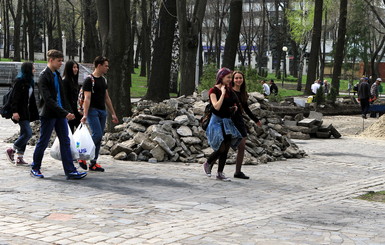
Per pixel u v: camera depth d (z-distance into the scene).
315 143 27.12
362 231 9.18
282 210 10.95
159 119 19.12
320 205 11.70
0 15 119.56
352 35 98.06
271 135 20.67
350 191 13.67
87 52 66.56
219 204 11.33
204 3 31.50
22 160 16.28
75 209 10.47
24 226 9.02
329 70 157.12
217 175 14.70
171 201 11.50
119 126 20.00
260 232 8.90
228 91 14.40
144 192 12.48
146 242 8.13
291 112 36.59
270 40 145.75
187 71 31.64
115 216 9.92
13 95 15.85
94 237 8.38
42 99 13.84
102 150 19.19
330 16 96.94
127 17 23.81
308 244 8.20
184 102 20.70
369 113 48.78
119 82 23.47
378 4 81.94
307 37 98.19
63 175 14.66
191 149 18.52
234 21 37.66
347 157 21.36
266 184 14.30
